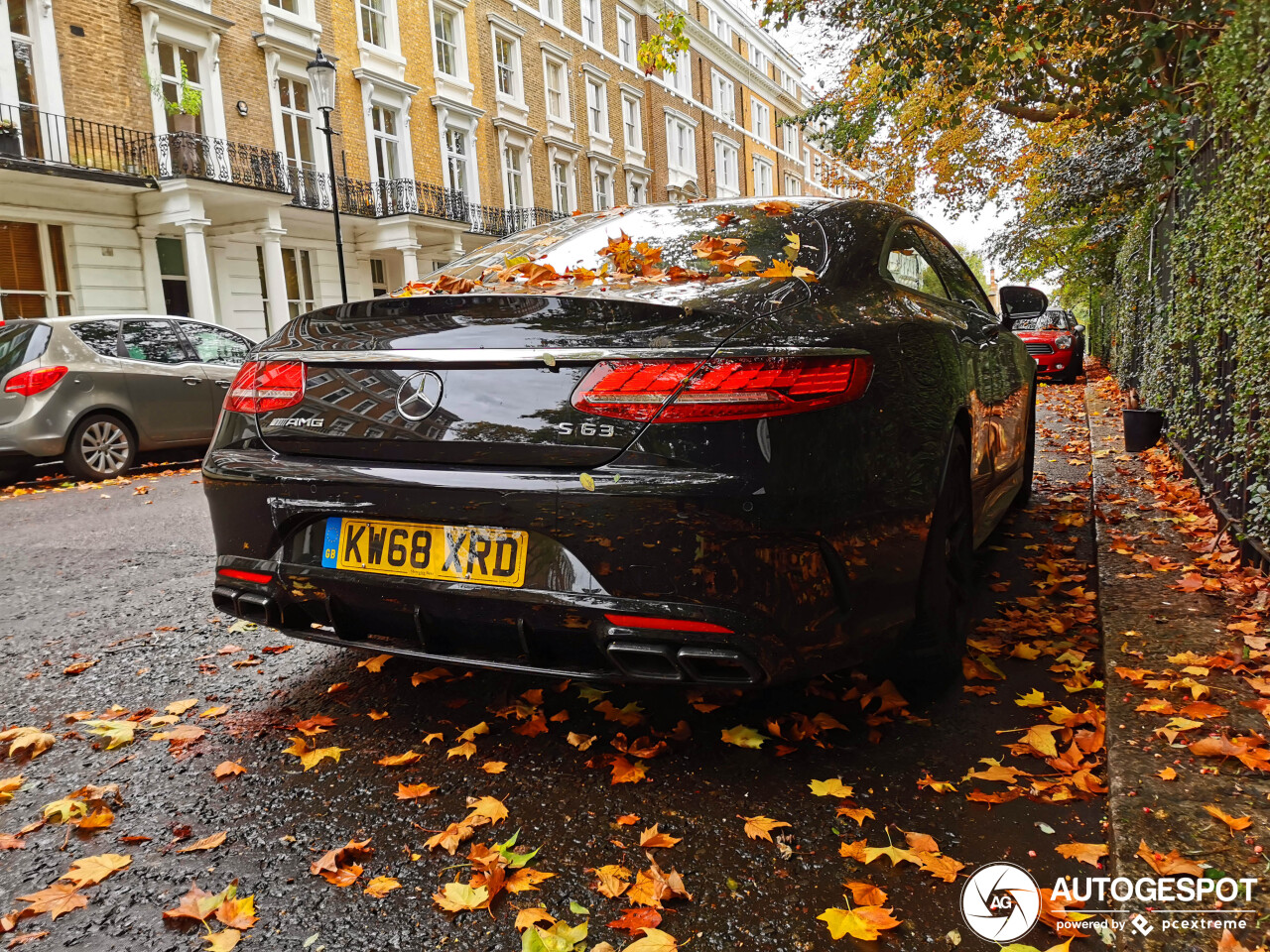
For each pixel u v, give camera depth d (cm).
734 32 4688
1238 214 389
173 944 163
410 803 209
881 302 246
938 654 261
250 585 235
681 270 237
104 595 404
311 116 2069
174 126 1744
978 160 1911
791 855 185
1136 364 985
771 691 268
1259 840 171
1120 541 402
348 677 290
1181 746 210
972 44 794
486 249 309
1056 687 272
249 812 208
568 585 196
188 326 915
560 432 196
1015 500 528
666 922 165
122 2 1614
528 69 2898
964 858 184
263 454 232
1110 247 1642
